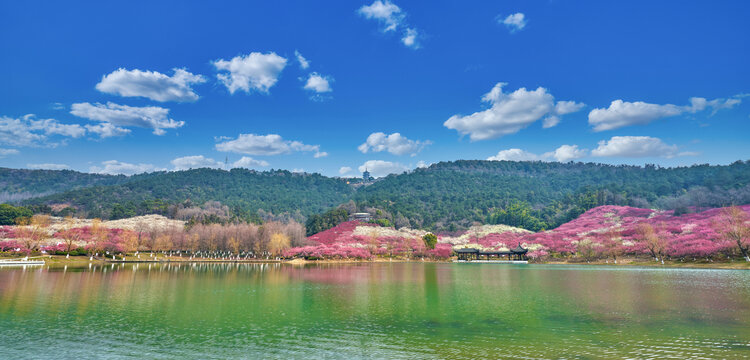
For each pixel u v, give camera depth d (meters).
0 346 25.06
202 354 24.05
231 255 149.62
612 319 33.72
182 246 145.75
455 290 53.75
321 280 67.44
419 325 32.16
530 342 26.75
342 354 24.17
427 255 150.62
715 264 91.50
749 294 46.00
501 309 39.09
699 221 129.88
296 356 23.78
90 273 71.81
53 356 23.25
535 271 89.38
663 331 29.17
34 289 49.22
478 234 189.50
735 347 24.83
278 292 51.12
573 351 24.45
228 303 42.09
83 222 176.88
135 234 143.25
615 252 118.75
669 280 62.47
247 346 25.88
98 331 29.23
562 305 41.00
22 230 113.50
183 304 41.09
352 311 38.12
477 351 24.70
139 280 62.22
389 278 71.75
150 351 24.55
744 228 92.19
